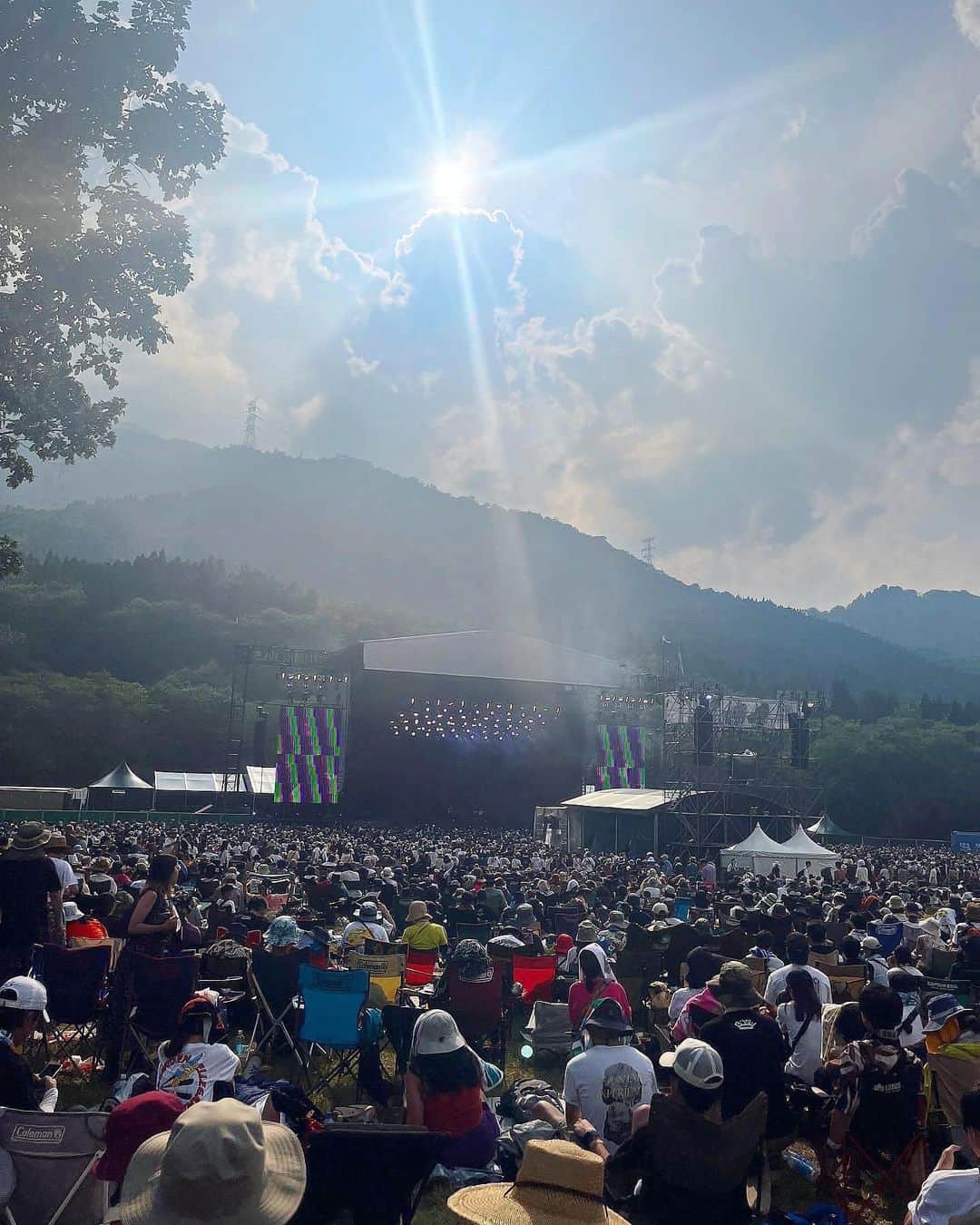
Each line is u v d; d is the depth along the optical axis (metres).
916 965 13.48
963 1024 7.48
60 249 16.25
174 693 116.69
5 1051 5.74
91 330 17.34
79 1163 5.04
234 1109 3.69
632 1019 13.01
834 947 13.80
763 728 58.09
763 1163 5.91
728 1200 5.14
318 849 35.78
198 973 9.28
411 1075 6.60
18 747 105.75
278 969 10.32
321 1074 10.41
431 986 11.97
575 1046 9.98
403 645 72.38
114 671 138.62
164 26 15.92
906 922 17.36
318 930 11.20
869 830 109.88
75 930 11.73
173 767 113.81
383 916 16.41
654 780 71.06
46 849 11.84
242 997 10.72
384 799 67.62
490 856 38.41
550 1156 4.49
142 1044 8.71
